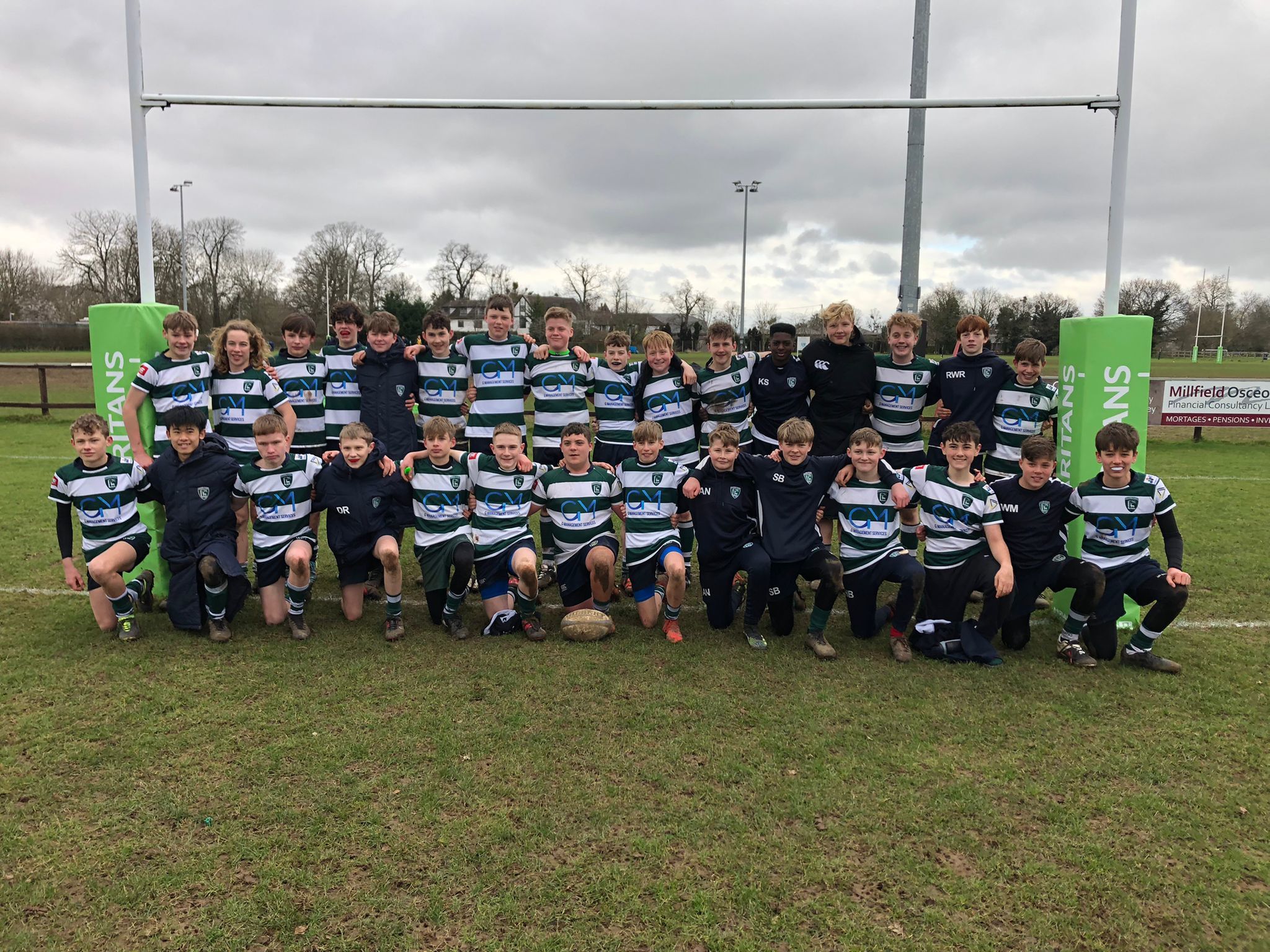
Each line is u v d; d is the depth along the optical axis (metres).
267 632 4.39
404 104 5.21
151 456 4.69
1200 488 8.88
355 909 2.23
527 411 13.39
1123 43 4.62
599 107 5.25
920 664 4.05
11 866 2.41
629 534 4.47
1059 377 4.77
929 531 4.24
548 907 2.25
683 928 2.18
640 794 2.81
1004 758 3.09
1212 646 4.29
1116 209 4.75
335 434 5.60
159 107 5.04
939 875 2.41
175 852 2.47
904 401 5.24
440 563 4.33
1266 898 2.33
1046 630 4.55
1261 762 3.07
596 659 4.04
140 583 4.58
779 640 4.41
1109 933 2.19
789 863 2.45
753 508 4.38
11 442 11.37
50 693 3.55
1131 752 3.14
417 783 2.87
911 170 10.12
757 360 5.45
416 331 42.47
